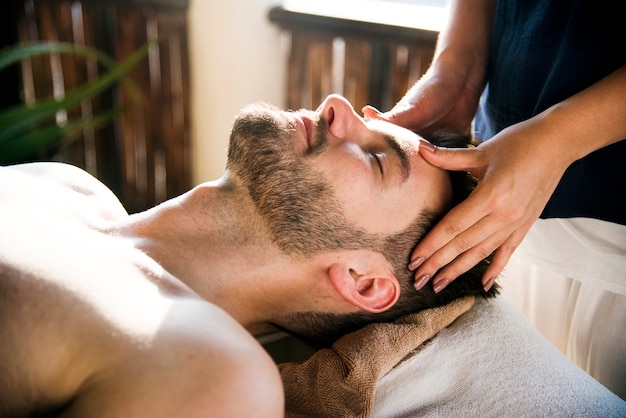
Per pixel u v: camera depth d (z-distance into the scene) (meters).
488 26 1.56
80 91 2.43
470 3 1.55
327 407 1.15
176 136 2.99
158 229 1.19
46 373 0.91
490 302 1.35
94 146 3.01
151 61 2.89
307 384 1.17
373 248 1.23
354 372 1.11
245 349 0.93
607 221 1.30
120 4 2.79
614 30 1.20
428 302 1.30
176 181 3.07
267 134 1.20
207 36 2.82
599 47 1.21
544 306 1.57
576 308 1.47
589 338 1.45
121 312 0.93
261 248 1.20
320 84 2.70
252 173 1.20
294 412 1.19
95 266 1.00
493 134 1.51
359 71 2.59
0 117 2.33
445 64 1.52
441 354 1.21
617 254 1.33
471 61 1.54
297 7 2.70
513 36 1.37
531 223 1.18
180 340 0.91
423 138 1.36
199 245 1.19
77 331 0.91
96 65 2.91
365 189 1.21
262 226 1.20
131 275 1.02
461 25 1.55
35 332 0.91
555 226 1.40
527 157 1.11
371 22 2.48
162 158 3.04
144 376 0.87
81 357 0.90
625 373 1.41
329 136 1.23
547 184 1.14
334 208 1.20
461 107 1.55
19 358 0.91
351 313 1.27
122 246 1.10
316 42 2.63
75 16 2.85
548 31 1.27
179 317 0.95
